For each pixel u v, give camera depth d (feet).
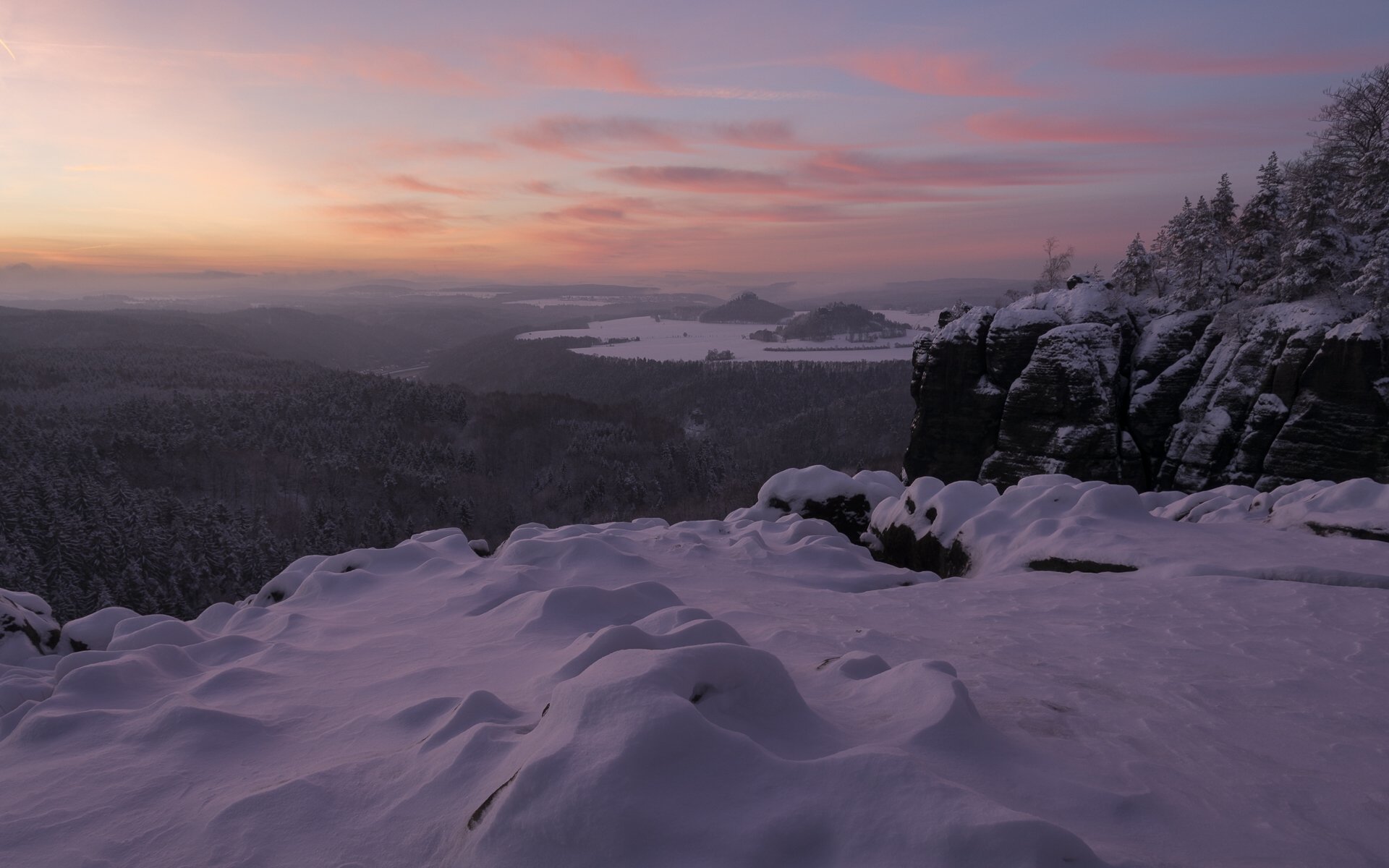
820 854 10.94
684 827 11.07
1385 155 112.27
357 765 15.28
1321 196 107.04
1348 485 54.08
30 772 16.66
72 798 15.23
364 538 331.77
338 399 499.51
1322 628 32.30
